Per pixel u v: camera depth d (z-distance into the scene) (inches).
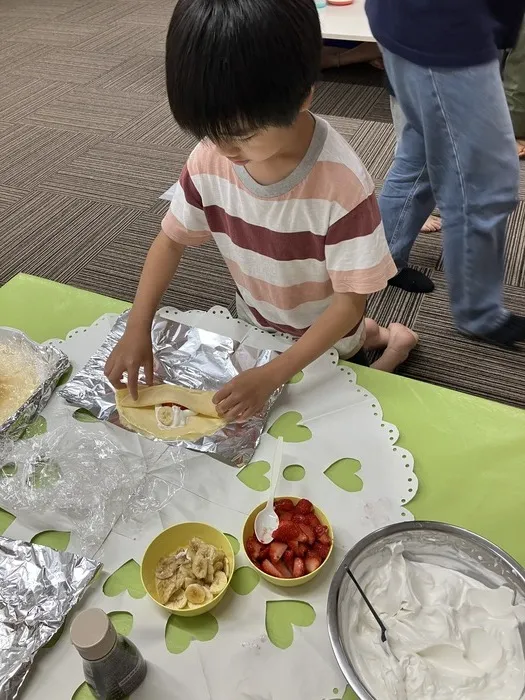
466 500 29.8
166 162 102.9
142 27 153.2
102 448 33.0
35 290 43.0
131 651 23.6
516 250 79.1
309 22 25.9
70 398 35.5
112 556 28.8
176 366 37.4
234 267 43.0
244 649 25.4
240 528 29.5
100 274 81.0
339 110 112.6
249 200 36.1
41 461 32.6
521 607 24.9
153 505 30.5
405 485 30.4
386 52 54.6
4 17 162.2
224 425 33.8
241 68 24.6
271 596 27.0
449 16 48.4
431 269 78.5
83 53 141.1
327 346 35.7
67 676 25.0
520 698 22.9
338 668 24.6
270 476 31.4
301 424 33.7
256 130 26.8
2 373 37.2
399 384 35.3
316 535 28.2
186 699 24.2
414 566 27.0
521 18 50.2
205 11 24.8
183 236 40.7
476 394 63.5
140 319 38.2
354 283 35.2
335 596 24.6
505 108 53.2
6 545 28.6
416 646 24.4
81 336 39.6
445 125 53.8
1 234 88.7
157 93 123.4
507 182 56.1
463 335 69.7
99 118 115.9
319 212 34.7
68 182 99.0
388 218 69.2
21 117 117.2
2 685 24.2
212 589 26.9
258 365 37.1
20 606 26.6
